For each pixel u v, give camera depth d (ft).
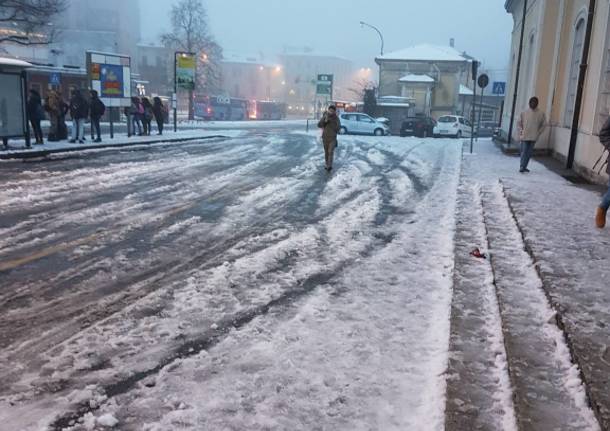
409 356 12.62
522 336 12.16
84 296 16.15
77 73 110.11
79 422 9.96
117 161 47.98
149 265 19.21
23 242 21.61
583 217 23.32
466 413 9.73
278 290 16.93
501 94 76.28
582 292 14.10
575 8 51.47
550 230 20.76
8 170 40.06
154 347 12.96
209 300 15.99
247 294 16.55
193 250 21.21
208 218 26.86
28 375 11.60
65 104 60.18
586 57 39.91
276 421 10.00
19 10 114.83
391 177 42.14
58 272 18.19
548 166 46.50
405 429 9.81
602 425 8.64
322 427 9.84
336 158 55.36
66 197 30.96
